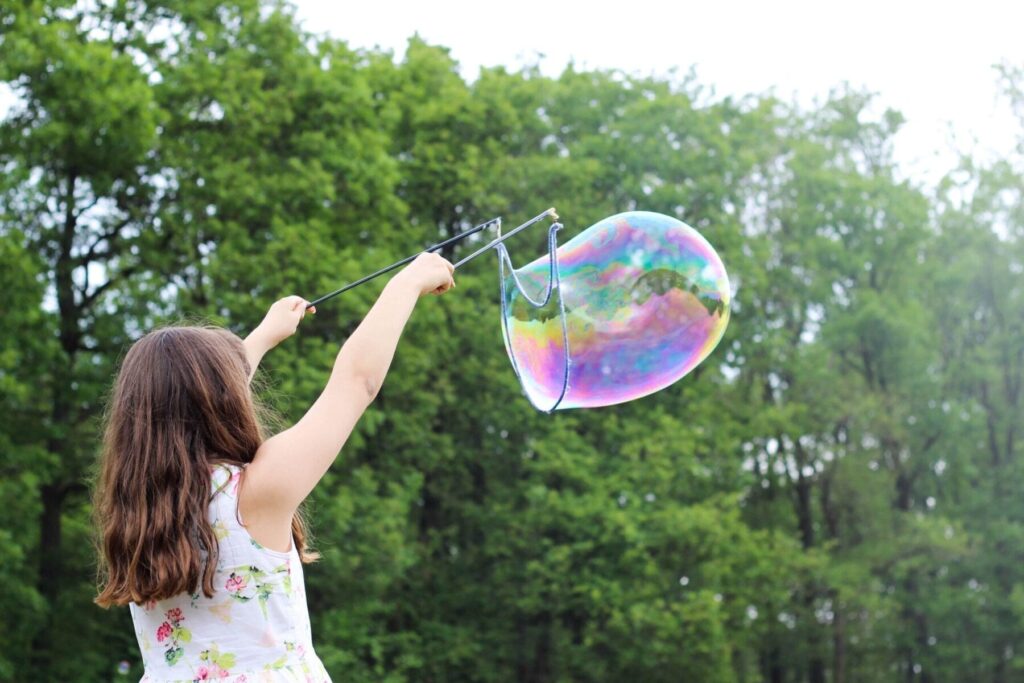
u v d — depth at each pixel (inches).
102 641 579.8
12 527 510.9
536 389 121.2
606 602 660.1
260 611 77.2
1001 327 884.0
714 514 666.8
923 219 849.5
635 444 683.4
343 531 560.4
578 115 781.3
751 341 795.4
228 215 563.8
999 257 880.9
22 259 486.3
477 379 693.9
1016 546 835.4
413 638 657.0
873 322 834.8
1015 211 877.8
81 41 545.6
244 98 569.0
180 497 76.8
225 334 85.6
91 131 510.9
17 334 499.2
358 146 591.2
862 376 892.0
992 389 897.5
